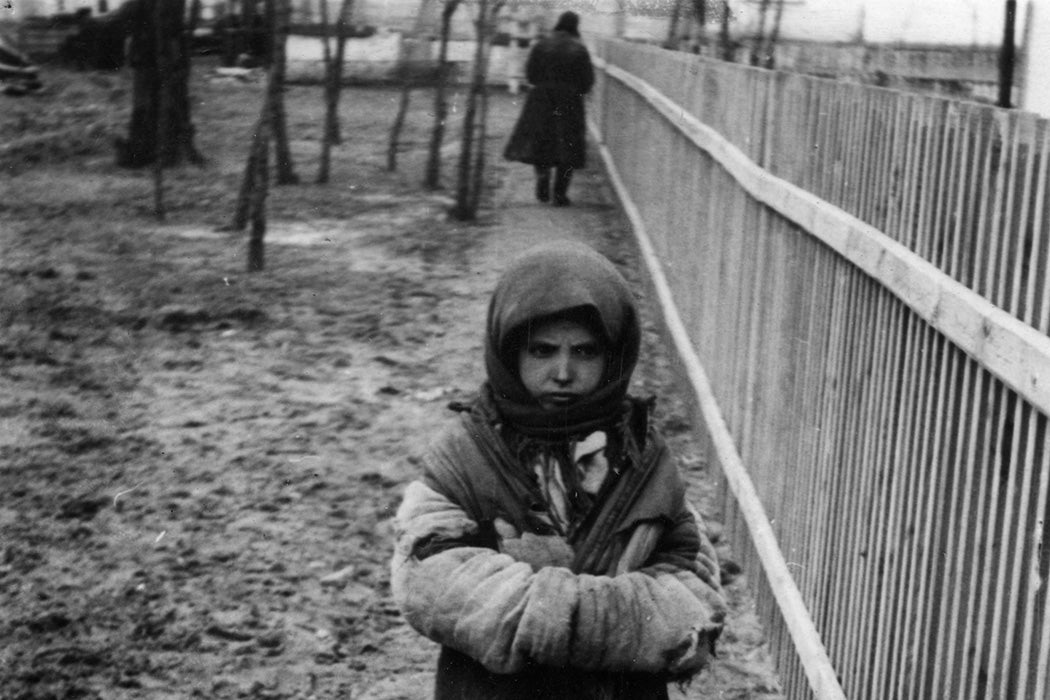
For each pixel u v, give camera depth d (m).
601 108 19.11
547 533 2.43
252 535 5.61
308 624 4.88
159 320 8.89
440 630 2.37
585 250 2.47
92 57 23.98
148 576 5.20
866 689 3.62
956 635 2.90
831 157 4.28
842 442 3.97
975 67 7.70
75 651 4.62
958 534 2.94
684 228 8.16
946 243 3.09
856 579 3.75
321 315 9.23
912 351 3.34
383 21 26.33
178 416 7.09
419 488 2.48
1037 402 2.39
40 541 5.48
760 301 5.31
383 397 7.52
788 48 10.62
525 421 2.45
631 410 2.53
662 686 2.55
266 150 10.45
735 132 6.26
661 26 18.00
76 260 10.68
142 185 14.66
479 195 14.36
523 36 25.05
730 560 5.49
